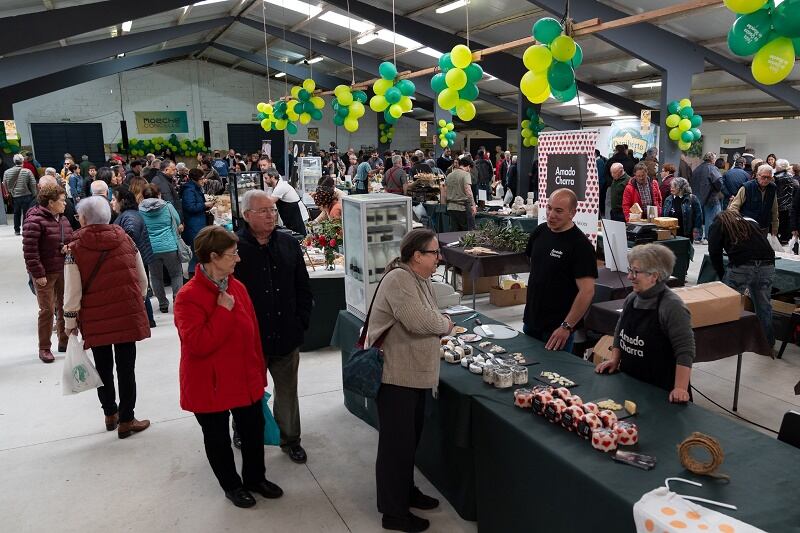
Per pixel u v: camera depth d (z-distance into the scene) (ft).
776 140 43.19
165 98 62.95
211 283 7.64
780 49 11.66
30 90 47.06
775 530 4.57
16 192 35.24
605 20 26.18
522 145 40.27
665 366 7.60
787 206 26.50
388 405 7.61
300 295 9.57
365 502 8.84
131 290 10.43
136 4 27.40
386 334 7.58
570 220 9.47
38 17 25.23
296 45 49.75
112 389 11.08
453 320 10.78
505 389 7.61
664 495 4.99
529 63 15.23
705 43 29.66
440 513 8.46
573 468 5.64
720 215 14.06
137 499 9.02
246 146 67.92
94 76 49.98
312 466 9.91
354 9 34.50
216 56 63.00
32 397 12.90
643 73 39.96
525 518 6.53
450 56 20.99
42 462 10.14
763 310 14.14
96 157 60.08
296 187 35.19
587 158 12.87
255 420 8.63
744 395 12.62
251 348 8.20
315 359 15.20
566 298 9.60
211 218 25.76
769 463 5.63
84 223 10.19
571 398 6.81
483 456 7.28
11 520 8.52
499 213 27.50
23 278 24.57
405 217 11.05
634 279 7.66
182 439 10.95
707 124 48.03
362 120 74.23
